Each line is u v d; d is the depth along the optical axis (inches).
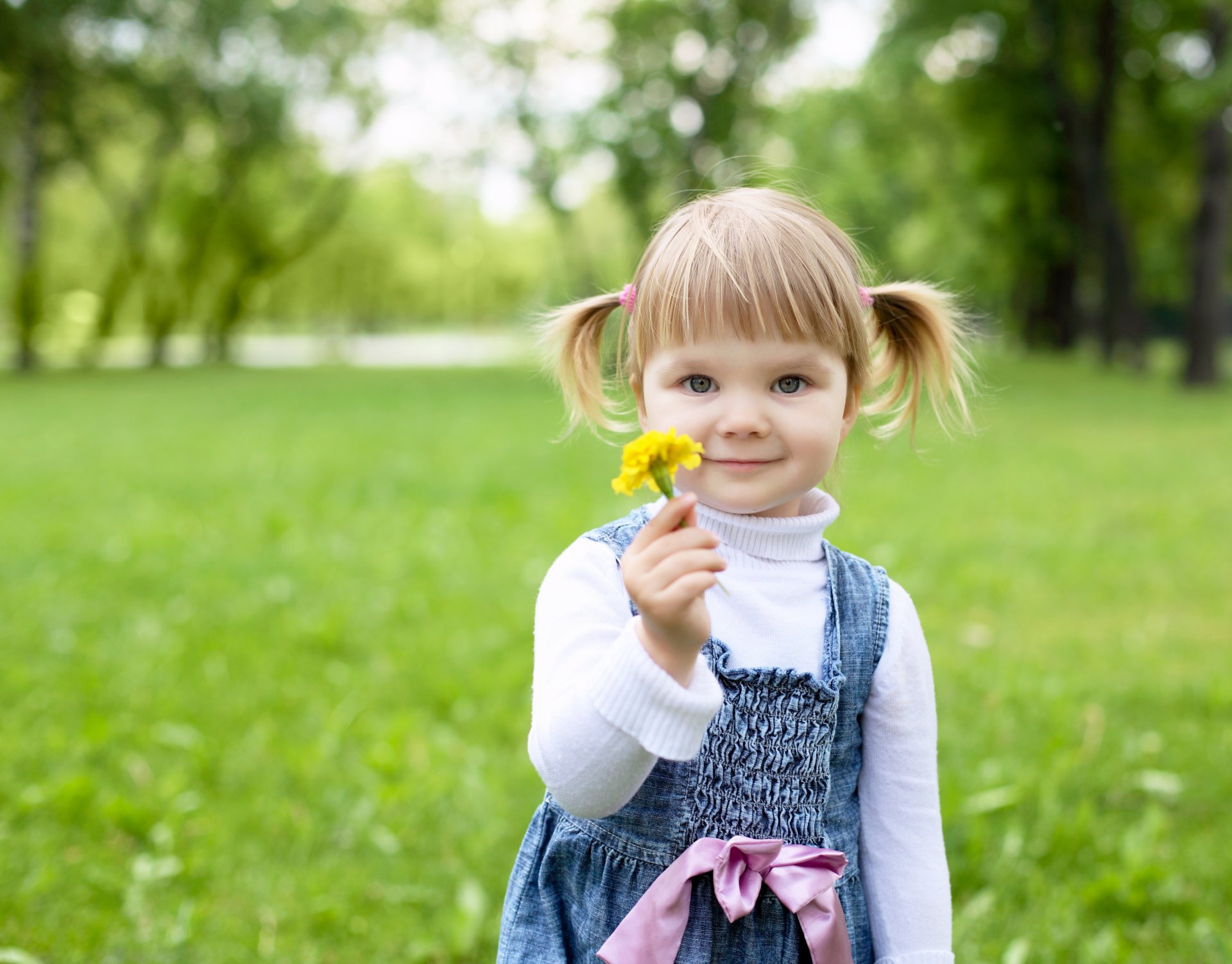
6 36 784.9
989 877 99.5
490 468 331.9
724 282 49.4
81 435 427.8
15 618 178.2
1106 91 714.2
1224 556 218.1
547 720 48.4
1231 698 140.0
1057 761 120.1
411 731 132.1
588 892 52.5
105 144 959.0
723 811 51.2
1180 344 1494.8
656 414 52.0
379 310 1936.5
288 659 159.3
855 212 992.9
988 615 179.5
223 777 121.3
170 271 1144.2
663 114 859.4
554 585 54.7
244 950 90.2
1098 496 283.7
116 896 97.1
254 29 933.8
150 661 157.2
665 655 45.3
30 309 896.3
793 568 54.8
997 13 723.4
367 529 245.3
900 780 55.6
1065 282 988.6
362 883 100.0
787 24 816.3
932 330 63.9
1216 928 92.7
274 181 1139.3
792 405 50.7
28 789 114.3
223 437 421.1
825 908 50.3
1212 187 606.5
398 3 894.4
